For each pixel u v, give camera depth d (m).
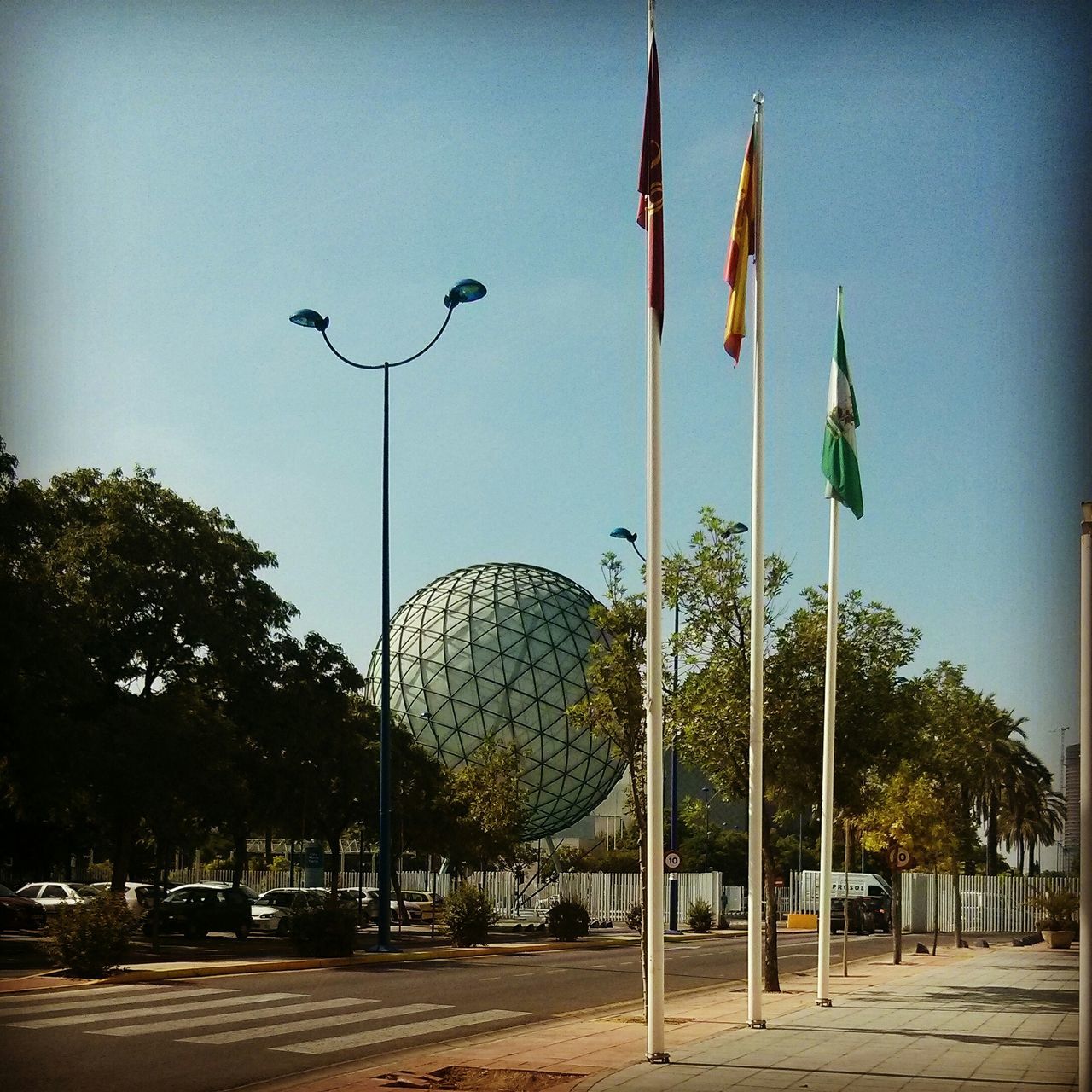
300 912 31.80
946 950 43.78
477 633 76.75
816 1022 19.05
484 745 60.75
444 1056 15.44
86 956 24.27
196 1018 18.92
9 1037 16.58
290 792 45.56
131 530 38.72
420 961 33.31
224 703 42.91
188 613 39.31
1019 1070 13.80
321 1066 15.02
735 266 18.44
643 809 22.94
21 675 32.66
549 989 25.20
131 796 34.97
